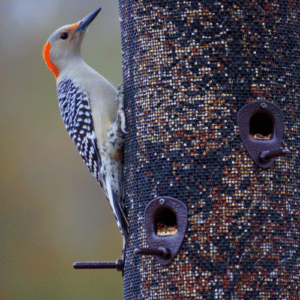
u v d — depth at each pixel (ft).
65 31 48.32
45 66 71.97
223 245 38.40
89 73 46.26
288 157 39.65
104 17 67.62
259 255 38.34
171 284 38.63
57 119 71.67
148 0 41.55
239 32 40.27
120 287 65.98
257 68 40.09
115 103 44.21
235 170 39.11
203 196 39.06
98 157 43.47
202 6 40.57
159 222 40.11
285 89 40.29
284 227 38.93
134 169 41.16
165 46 40.93
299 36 41.09
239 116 39.47
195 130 39.86
